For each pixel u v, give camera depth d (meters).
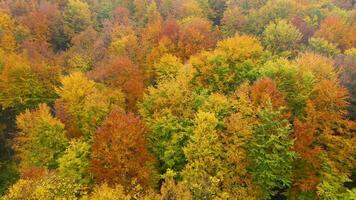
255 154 41.53
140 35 79.50
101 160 43.38
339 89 45.06
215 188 36.72
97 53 74.88
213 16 90.69
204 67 55.09
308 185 41.06
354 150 42.25
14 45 75.75
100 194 35.50
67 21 89.31
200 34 69.94
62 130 50.34
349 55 56.91
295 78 48.75
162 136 46.81
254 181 41.38
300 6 84.00
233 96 48.22
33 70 63.22
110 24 83.75
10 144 59.78
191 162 41.62
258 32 77.88
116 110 48.09
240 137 42.31
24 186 35.78
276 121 41.38
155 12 86.38
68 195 36.16
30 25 83.19
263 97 44.66
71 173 43.34
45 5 89.62
